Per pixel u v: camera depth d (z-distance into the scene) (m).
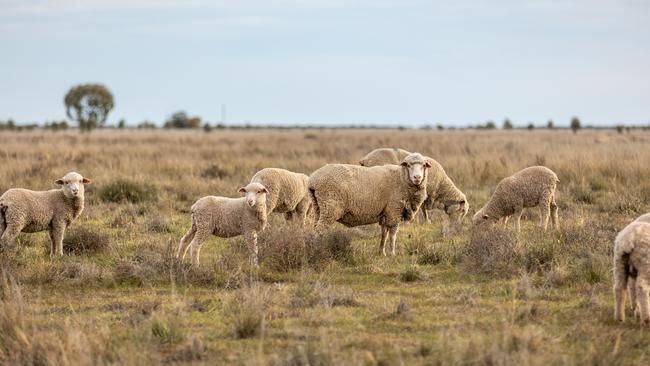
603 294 13.72
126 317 12.66
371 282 15.32
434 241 19.77
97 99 100.88
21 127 133.62
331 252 16.89
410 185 17.94
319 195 17.88
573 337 11.30
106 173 33.16
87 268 15.52
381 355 10.41
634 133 105.44
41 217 17.33
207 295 14.29
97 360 10.17
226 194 27.45
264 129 188.12
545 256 16.00
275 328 11.95
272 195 20.23
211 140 77.19
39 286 14.66
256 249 16.64
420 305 13.39
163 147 57.16
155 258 16.14
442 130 164.62
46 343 10.50
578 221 20.27
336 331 11.73
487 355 10.00
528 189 20.98
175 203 26.53
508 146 55.75
